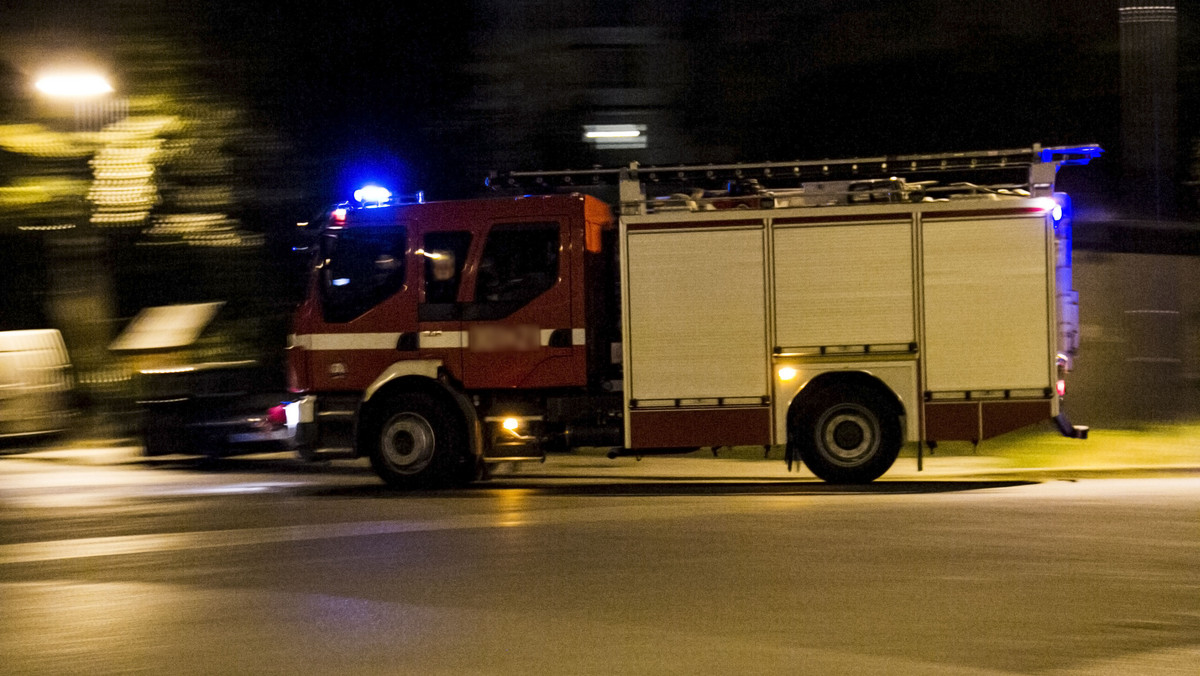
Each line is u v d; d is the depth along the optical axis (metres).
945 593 6.72
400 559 7.86
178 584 7.33
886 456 10.47
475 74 16.69
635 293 10.62
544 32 16.39
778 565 7.44
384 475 11.01
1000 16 16.41
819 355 10.45
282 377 13.34
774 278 10.48
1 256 17.41
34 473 13.10
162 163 16.02
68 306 16.30
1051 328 10.29
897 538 8.16
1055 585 6.86
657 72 16.38
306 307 11.05
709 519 9.05
